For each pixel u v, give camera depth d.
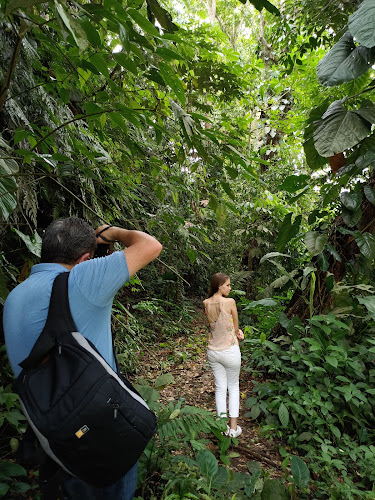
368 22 1.47
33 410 0.95
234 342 3.01
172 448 2.47
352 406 2.93
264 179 7.14
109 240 1.36
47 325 1.04
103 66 0.92
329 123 1.82
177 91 1.03
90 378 0.98
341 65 1.78
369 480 2.44
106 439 0.99
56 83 1.50
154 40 0.99
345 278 3.92
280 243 3.40
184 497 1.85
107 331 1.15
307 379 3.27
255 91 6.55
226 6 10.30
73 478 1.09
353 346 3.46
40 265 1.17
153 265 6.34
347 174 2.34
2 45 1.60
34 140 1.39
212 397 3.71
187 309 6.82
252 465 2.38
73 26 0.66
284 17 4.32
